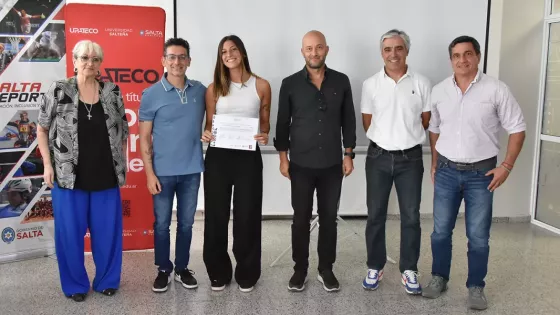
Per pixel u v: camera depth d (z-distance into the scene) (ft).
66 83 8.96
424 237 13.33
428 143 14.39
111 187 9.39
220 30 13.30
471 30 13.57
